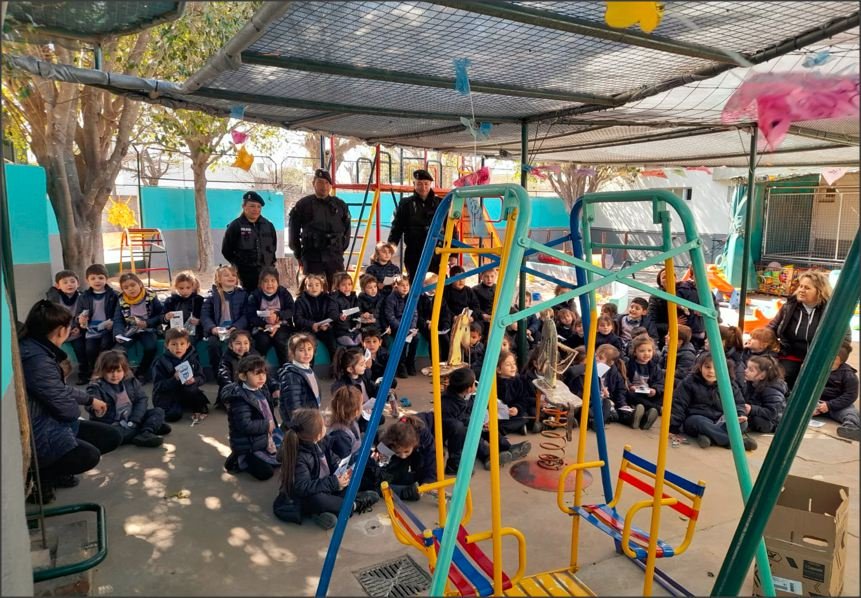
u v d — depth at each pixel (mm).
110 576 2441
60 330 2898
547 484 3402
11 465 1459
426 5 2100
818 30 2299
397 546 2746
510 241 2020
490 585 1970
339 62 2799
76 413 2961
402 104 3840
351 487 2377
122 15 2391
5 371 1465
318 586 2326
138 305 5172
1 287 1479
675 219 15172
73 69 2863
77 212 7281
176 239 14016
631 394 4477
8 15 2357
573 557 2557
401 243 7656
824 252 12570
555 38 2469
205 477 3400
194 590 2354
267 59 2664
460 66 2867
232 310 5168
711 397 4164
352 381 4148
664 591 2385
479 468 3605
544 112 4293
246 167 4766
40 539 2637
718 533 2914
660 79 3184
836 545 2242
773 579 2338
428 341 5996
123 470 3459
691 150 6844
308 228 5910
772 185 12258
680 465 3715
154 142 10906
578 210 2713
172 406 4234
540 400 4223
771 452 1852
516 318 1771
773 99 1394
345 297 5594
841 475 3564
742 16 2172
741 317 5859
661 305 5711
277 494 3225
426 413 3605
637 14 1293
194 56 5637
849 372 4531
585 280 2664
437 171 11578
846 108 1321
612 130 5191
